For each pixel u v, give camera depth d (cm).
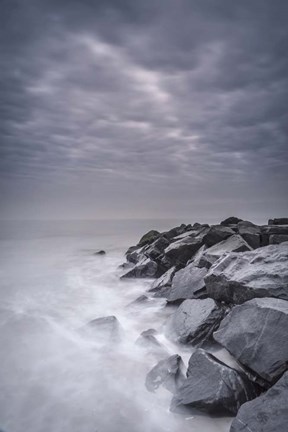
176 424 520
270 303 684
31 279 1962
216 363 577
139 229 8938
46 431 514
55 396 616
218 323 806
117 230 8238
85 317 1166
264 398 461
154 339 831
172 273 1470
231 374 543
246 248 1307
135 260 2241
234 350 620
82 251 3475
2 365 755
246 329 639
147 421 532
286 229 1519
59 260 2811
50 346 869
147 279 1714
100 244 4294
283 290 770
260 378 555
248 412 449
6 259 2878
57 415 555
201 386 549
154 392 610
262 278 843
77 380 678
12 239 5134
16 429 522
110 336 868
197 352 632
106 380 675
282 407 429
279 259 947
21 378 691
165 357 770
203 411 518
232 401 510
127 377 686
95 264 2583
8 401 602
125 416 547
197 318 845
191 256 1622
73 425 527
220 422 507
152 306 1231
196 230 2139
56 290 1642
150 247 2050
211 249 1452
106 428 518
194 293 1081
